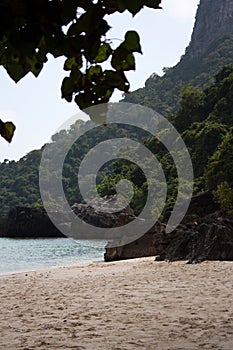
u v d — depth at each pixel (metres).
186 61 122.38
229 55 113.00
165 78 112.56
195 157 55.22
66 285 13.18
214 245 18.23
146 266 18.22
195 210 33.91
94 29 1.39
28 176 92.56
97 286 12.45
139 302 9.28
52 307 9.16
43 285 13.51
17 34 1.37
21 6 1.32
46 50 1.47
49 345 5.95
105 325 7.12
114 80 1.56
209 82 101.25
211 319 7.27
